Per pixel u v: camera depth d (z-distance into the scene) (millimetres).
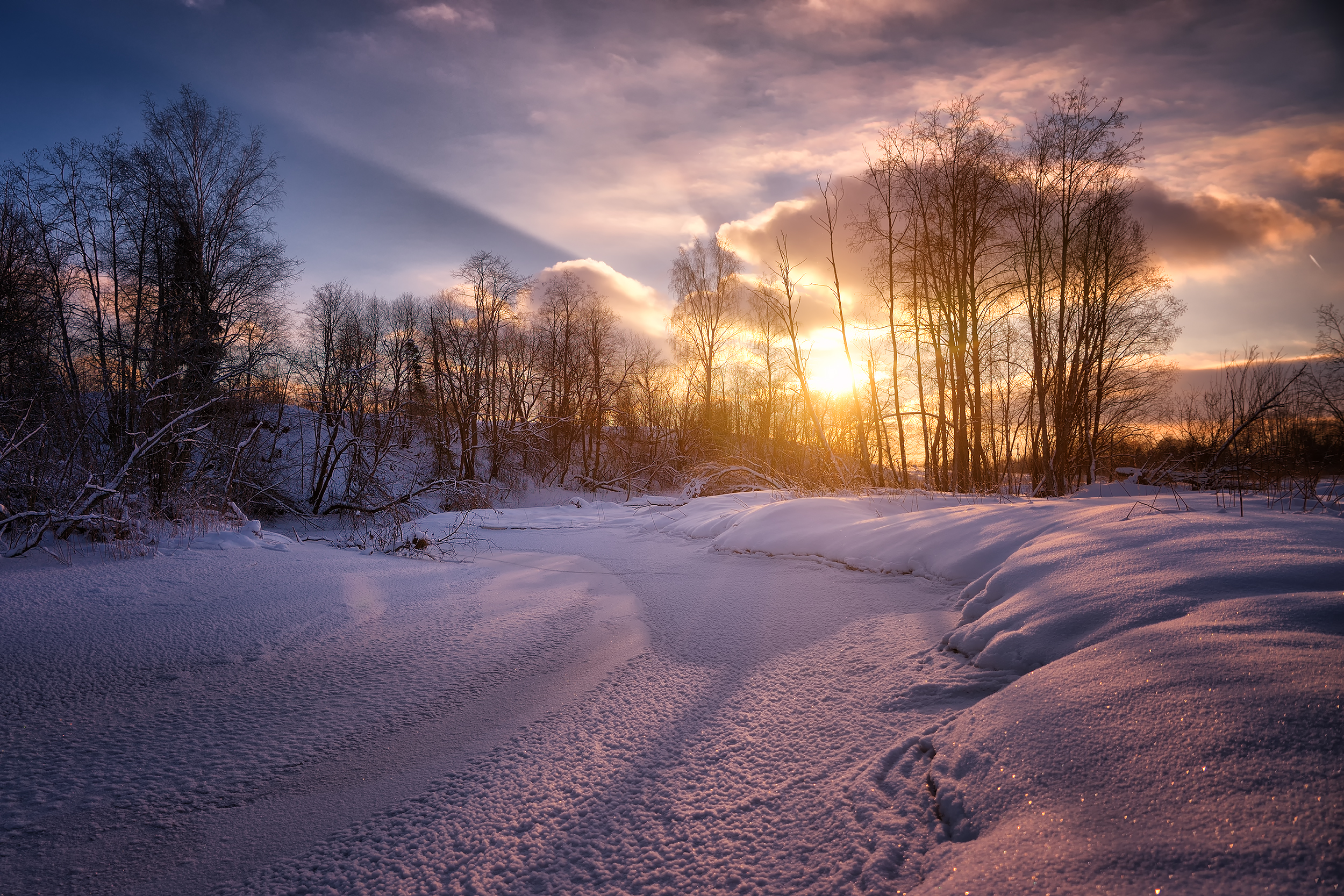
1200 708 2135
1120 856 1707
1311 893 1430
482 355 32031
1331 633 2434
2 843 2510
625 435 37156
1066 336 18969
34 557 7406
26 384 12141
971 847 1998
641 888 2137
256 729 3539
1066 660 2848
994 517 6637
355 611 6090
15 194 16828
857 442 21172
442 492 20688
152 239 18359
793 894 2041
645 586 7340
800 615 5438
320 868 2350
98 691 4055
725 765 2898
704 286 35562
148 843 2523
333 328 29406
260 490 16047
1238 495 6750
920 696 3359
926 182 18141
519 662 4656
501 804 2717
